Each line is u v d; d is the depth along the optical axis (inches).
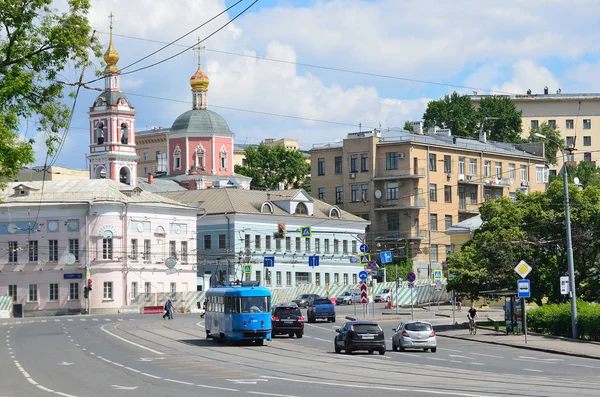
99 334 2310.5
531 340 2042.3
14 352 1790.1
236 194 4394.7
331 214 4628.4
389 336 2329.0
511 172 5270.7
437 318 3053.6
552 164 5969.5
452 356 1656.0
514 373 1277.1
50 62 1469.0
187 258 4119.1
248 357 1611.7
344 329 1721.2
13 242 3863.2
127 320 3083.2
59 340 2116.1
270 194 4544.8
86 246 3799.2
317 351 1785.2
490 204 2561.5
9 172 1413.6
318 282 4539.9
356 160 4904.0
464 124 5757.9
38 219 3850.9
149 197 4042.8
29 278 3841.0
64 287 3804.1
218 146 5644.7
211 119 5664.4
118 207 3855.8
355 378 1196.5
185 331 2423.7
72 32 1451.8
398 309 3737.7
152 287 3951.8
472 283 2432.3
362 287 3021.7
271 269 4315.9
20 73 1418.6
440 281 4210.1
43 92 1480.1
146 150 7317.9
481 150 5078.7
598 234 2380.7
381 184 4822.8
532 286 2460.6
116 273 3826.3
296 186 6496.1
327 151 5022.1
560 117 6732.3
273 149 6456.7
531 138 6013.8
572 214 2393.0
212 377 1230.3
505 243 2433.6
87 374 1314.0
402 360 1549.0
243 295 1923.0
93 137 5103.3
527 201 2532.0
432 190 4810.5
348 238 4709.6
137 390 1077.8
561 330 2153.1
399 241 4714.6
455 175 4928.6
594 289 2420.0
